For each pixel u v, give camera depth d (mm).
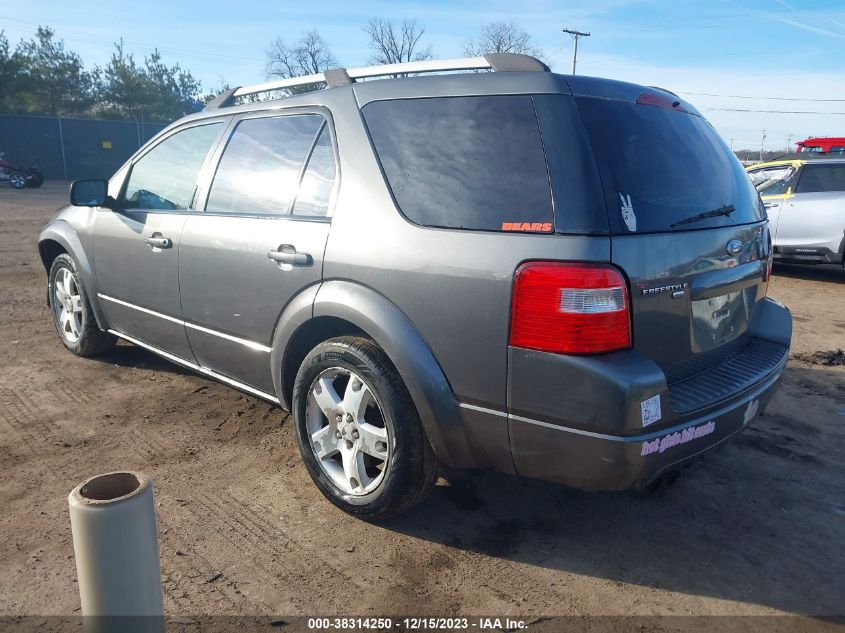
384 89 3027
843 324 6969
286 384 3342
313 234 3074
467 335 2539
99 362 5137
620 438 2312
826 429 4207
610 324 2328
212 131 3920
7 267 9062
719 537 3033
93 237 4602
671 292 2539
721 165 3072
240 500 3236
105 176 35344
